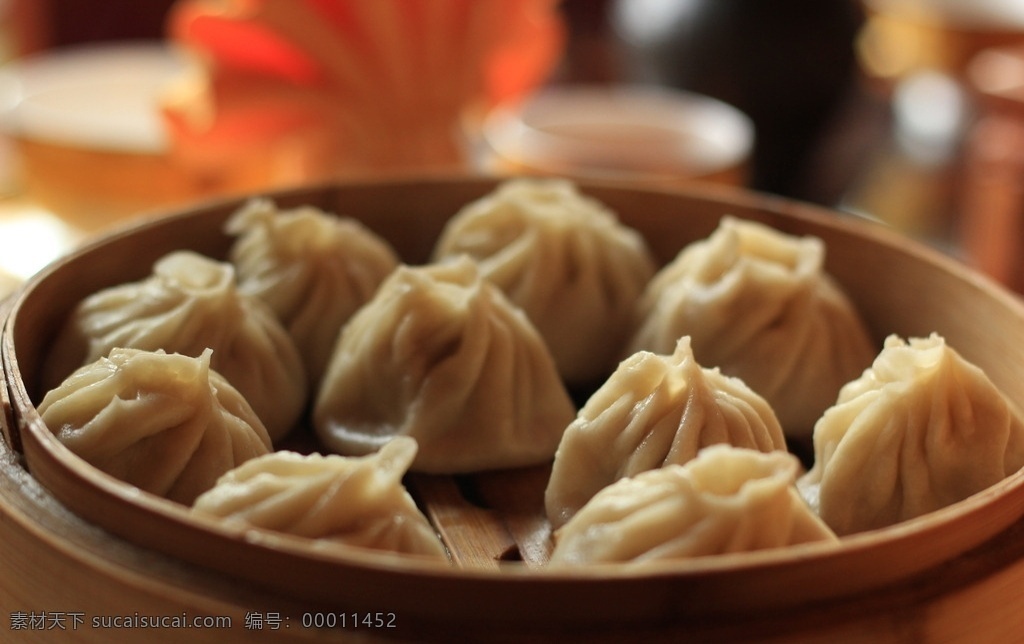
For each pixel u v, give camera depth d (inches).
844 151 26.9
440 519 14.9
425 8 18.9
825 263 17.4
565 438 14.7
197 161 19.6
